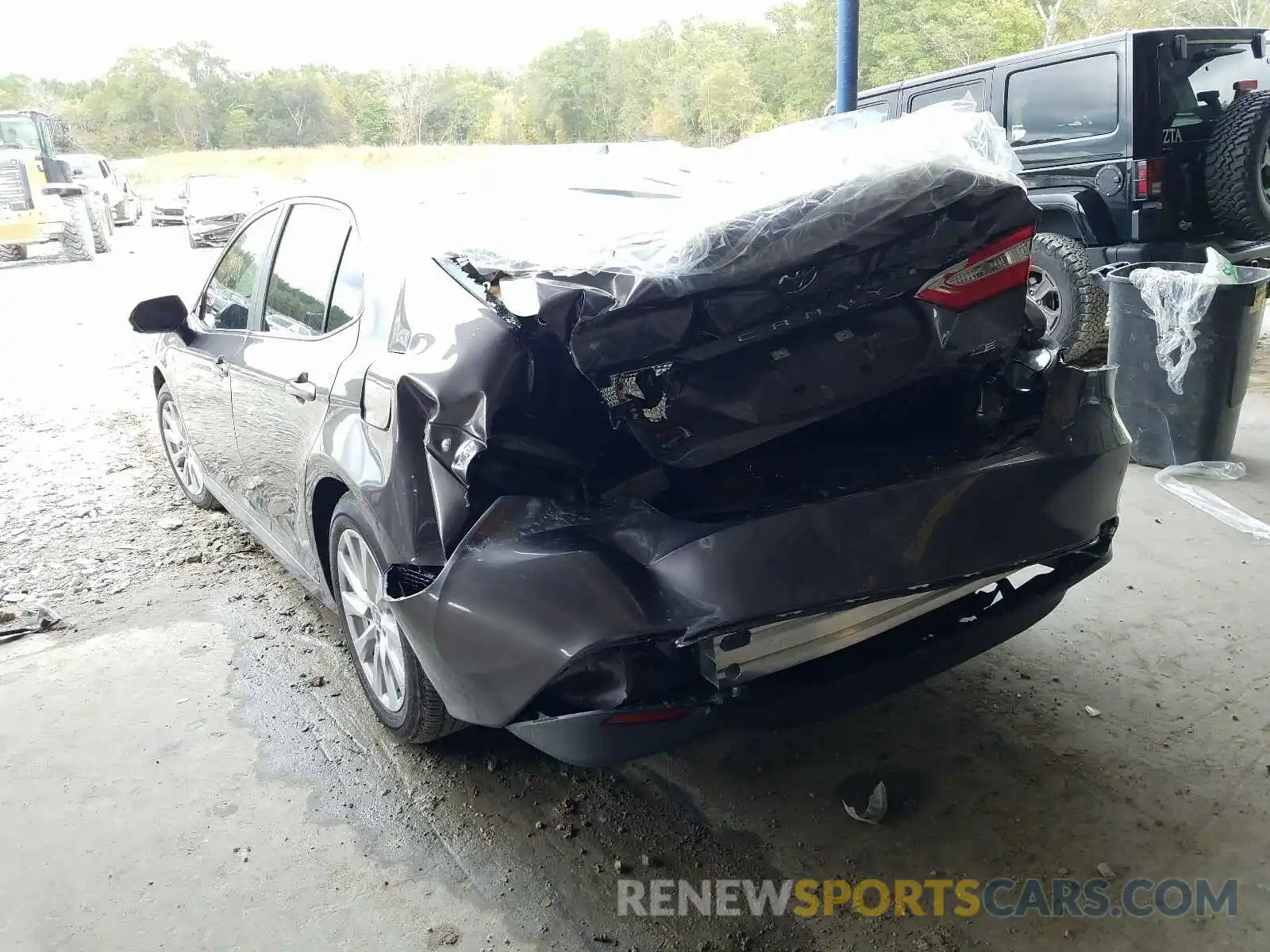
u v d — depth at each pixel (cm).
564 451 225
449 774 288
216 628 382
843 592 214
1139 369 492
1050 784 270
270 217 382
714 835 259
